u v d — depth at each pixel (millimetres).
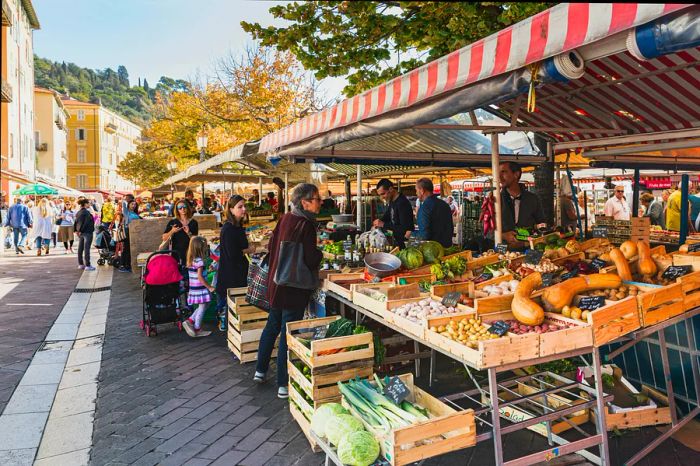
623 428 4016
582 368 4379
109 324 7941
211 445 3998
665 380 4027
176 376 5543
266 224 12016
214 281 7309
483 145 8094
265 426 4305
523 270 4613
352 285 4711
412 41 7789
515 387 4711
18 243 19688
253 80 19203
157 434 4191
